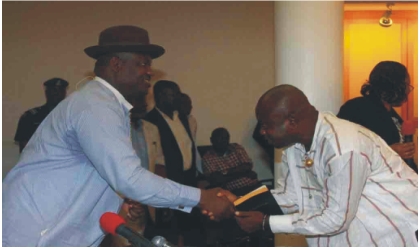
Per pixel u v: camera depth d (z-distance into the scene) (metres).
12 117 5.69
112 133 2.07
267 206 2.35
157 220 4.48
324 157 2.13
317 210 2.21
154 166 4.29
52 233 2.07
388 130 2.92
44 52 5.73
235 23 6.00
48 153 2.12
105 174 2.07
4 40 5.66
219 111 6.02
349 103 2.98
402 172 2.23
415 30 5.91
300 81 3.28
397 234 2.19
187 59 5.95
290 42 3.29
